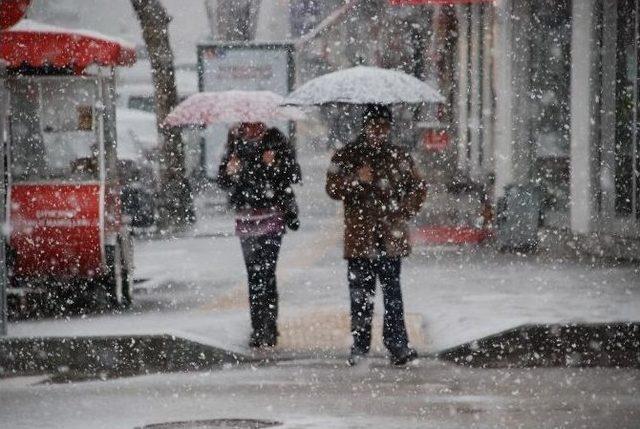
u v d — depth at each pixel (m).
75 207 40.12
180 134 74.75
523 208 55.00
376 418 24.12
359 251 31.09
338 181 31.25
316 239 63.22
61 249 40.19
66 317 38.19
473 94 80.69
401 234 31.16
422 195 31.28
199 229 72.94
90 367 32.31
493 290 41.84
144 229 72.31
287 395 27.06
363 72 32.53
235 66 91.69
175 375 30.53
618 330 32.41
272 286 33.84
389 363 31.58
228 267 52.41
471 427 23.14
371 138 31.36
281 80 91.81
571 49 56.72
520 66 62.62
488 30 73.88
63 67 40.72
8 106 40.53
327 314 37.56
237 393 27.42
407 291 42.28
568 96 59.19
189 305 40.91
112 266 40.88
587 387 27.67
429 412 24.70
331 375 29.89
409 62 103.31
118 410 25.58
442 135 86.56
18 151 40.53
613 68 51.34
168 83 75.56
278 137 34.25
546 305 37.38
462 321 34.91
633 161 49.59
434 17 97.88
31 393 28.00
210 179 96.25
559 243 55.19
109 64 40.34
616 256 50.81
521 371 30.33
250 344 33.94
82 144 40.62
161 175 74.50
